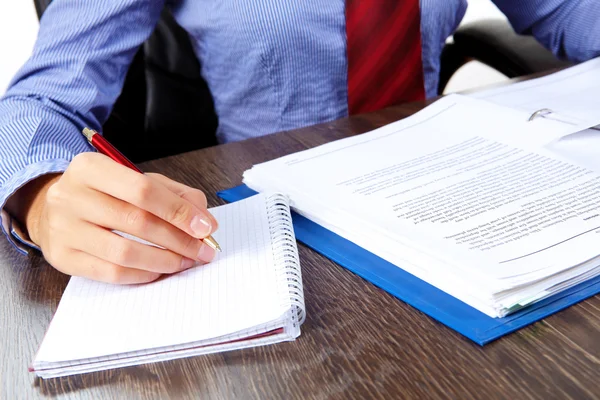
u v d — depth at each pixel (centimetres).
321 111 98
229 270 48
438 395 35
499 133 64
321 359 39
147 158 111
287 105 97
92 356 40
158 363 41
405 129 70
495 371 36
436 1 96
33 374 41
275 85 95
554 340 38
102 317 45
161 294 47
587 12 94
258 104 99
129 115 107
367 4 90
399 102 95
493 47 108
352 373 38
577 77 81
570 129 61
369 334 41
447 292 44
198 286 47
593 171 54
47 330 44
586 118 63
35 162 63
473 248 45
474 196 52
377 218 50
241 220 55
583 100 71
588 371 36
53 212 51
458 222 48
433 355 38
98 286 49
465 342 39
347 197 55
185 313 43
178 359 41
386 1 90
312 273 49
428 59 100
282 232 52
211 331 41
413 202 52
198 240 49
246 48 93
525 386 35
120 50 89
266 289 44
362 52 92
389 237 48
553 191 51
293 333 41
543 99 74
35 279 54
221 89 102
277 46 91
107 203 49
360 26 91
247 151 75
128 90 106
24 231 61
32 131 68
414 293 44
